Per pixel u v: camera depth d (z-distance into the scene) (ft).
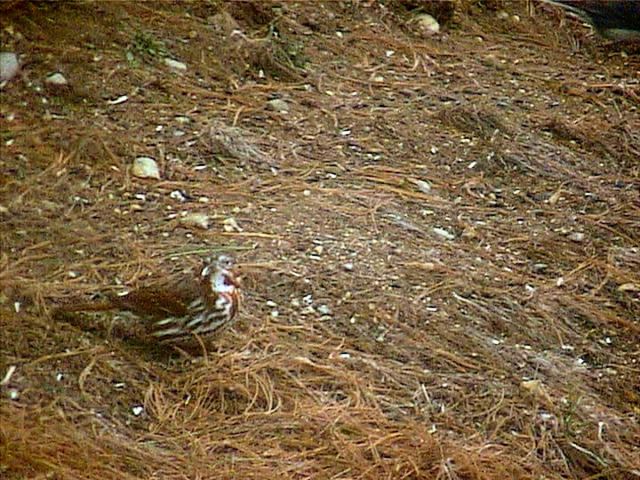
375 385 23.68
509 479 22.25
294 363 23.65
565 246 29.17
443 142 32.30
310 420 22.48
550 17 39.50
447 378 24.27
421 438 22.48
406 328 25.26
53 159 27.27
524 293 27.17
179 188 27.76
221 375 23.06
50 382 21.97
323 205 28.60
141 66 31.17
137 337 23.34
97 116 29.04
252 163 29.40
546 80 36.40
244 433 22.03
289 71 33.24
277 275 25.75
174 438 21.61
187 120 29.94
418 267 27.14
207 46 32.83
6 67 29.04
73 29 31.24
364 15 36.83
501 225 29.63
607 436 23.63
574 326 26.61
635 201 31.37
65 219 25.84
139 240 25.81
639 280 28.27
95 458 20.70
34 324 22.94
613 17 33.37
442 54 36.45
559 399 24.32
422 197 29.94
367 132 31.91
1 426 20.74
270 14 35.01
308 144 30.83
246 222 27.27
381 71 34.81
